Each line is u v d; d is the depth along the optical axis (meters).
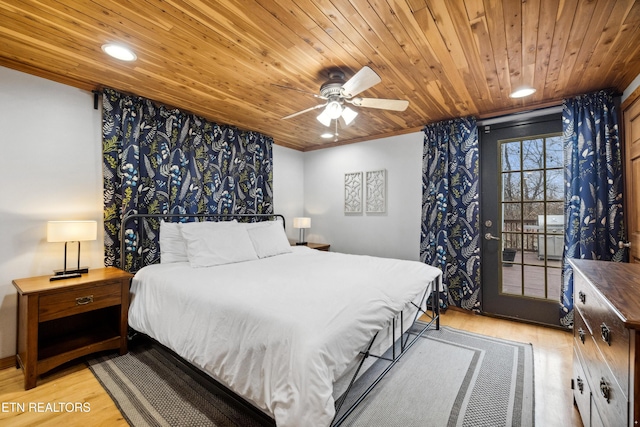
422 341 2.57
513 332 2.79
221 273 2.28
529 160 3.08
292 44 1.87
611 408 1.05
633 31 1.70
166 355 2.12
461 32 1.73
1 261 2.12
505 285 3.20
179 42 1.86
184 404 1.72
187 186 3.20
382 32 1.73
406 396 1.80
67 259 2.41
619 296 1.07
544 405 1.73
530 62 2.08
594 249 2.53
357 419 1.59
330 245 4.58
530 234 3.07
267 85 2.49
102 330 2.42
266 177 4.12
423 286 2.31
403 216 3.86
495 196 3.26
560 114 2.92
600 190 2.53
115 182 2.62
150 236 2.86
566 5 1.50
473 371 2.08
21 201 2.20
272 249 3.27
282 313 1.43
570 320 2.68
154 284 2.19
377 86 2.48
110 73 2.29
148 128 2.84
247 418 1.60
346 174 4.41
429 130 3.51
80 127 2.49
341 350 1.31
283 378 1.22
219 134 3.52
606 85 2.46
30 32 1.75
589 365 1.38
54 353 2.03
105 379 1.98
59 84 2.38
